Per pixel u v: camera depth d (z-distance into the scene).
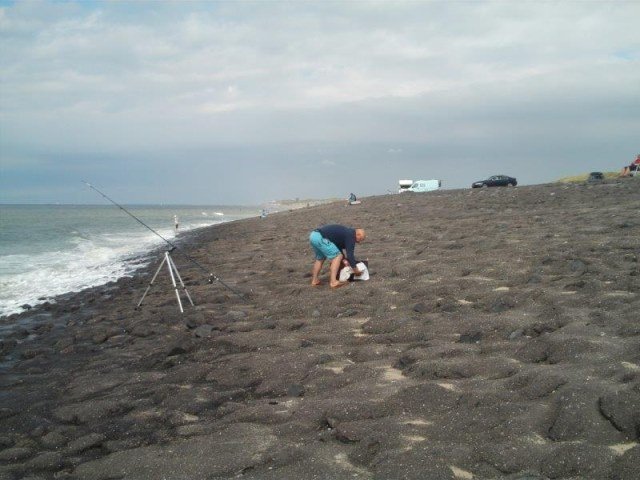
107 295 15.68
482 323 7.54
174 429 5.46
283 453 4.54
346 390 5.79
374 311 9.38
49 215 95.81
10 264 24.67
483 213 24.97
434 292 9.91
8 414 6.40
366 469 4.23
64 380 7.68
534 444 4.16
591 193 29.69
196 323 10.01
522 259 11.66
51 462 4.95
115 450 5.16
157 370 7.70
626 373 4.96
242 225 47.25
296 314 9.93
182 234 43.81
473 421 4.66
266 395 6.20
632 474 3.57
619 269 9.88
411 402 5.26
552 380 5.09
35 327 11.84
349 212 38.00
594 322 6.87
